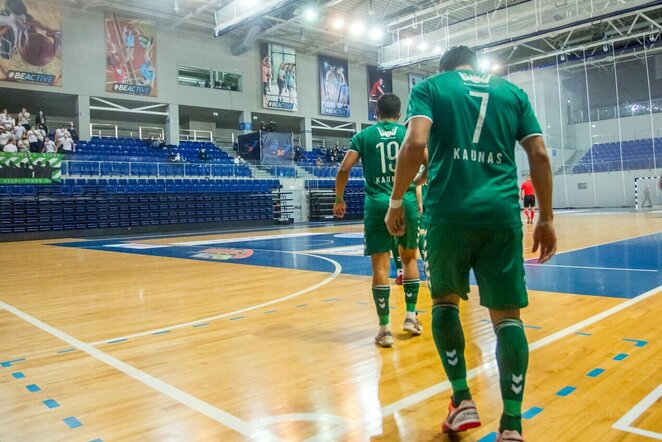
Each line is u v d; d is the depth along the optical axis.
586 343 2.99
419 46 19.61
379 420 2.02
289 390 2.38
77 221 17.36
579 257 7.21
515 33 16.95
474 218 1.68
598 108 28.23
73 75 19.33
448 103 1.77
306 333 3.49
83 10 19.42
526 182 15.41
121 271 7.43
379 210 3.10
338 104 27.02
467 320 3.71
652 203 25.88
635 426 1.88
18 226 16.20
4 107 20.70
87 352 3.16
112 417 2.11
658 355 2.72
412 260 3.35
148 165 19.66
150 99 21.31
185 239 14.49
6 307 4.83
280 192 23.06
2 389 2.50
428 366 2.69
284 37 24.33
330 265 7.50
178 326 3.82
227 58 23.41
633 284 4.93
